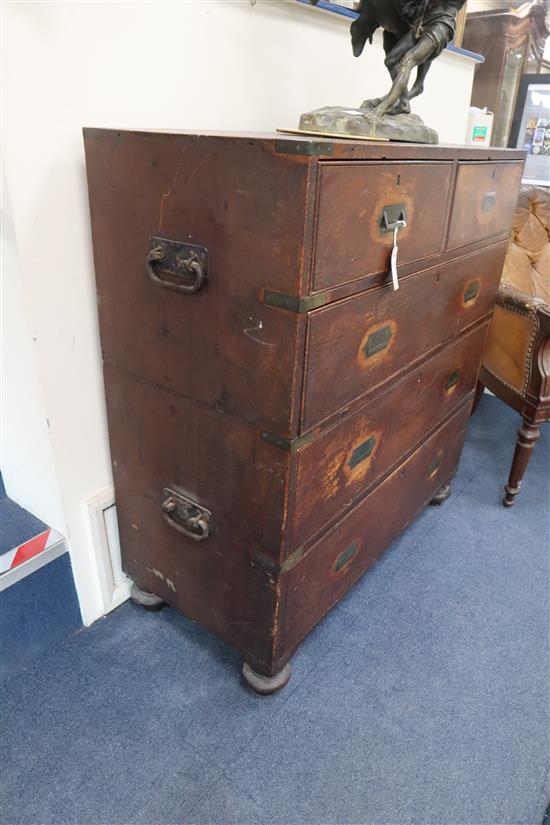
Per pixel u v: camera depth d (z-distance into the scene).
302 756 1.02
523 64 2.25
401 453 1.23
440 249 1.06
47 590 1.14
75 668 1.16
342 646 1.24
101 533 1.19
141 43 0.94
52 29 0.82
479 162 1.08
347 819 0.94
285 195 0.68
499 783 0.99
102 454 1.14
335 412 0.90
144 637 1.23
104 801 0.95
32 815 0.93
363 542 1.21
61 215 0.92
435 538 1.58
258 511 0.91
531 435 1.59
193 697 1.11
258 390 0.81
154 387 0.96
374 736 1.06
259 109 1.20
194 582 1.11
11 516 1.20
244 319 0.79
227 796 0.96
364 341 0.90
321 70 1.32
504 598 1.38
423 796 0.97
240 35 1.10
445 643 1.26
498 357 1.68
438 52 1.02
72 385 1.03
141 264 0.88
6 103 0.80
